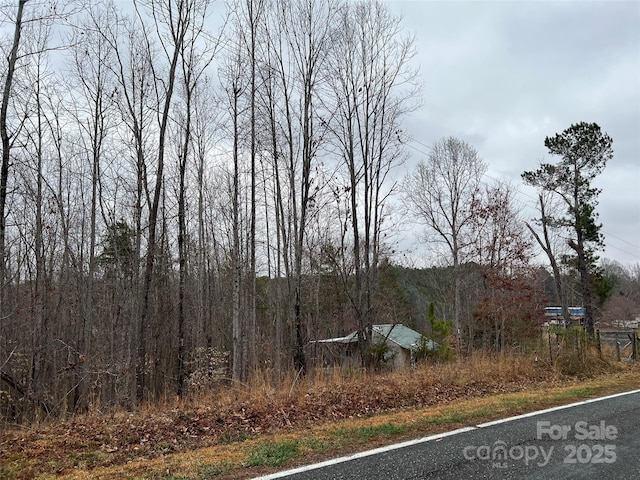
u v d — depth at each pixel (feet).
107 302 75.61
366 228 57.06
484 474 16.37
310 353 59.67
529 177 104.32
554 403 30.68
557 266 103.71
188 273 93.81
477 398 34.37
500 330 72.69
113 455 20.15
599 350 57.72
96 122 65.51
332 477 16.19
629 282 224.12
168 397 41.70
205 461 18.49
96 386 54.54
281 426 25.36
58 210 72.08
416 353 61.00
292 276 66.69
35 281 69.26
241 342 61.87
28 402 52.01
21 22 38.58
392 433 22.68
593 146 99.76
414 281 153.38
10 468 18.34
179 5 45.68
